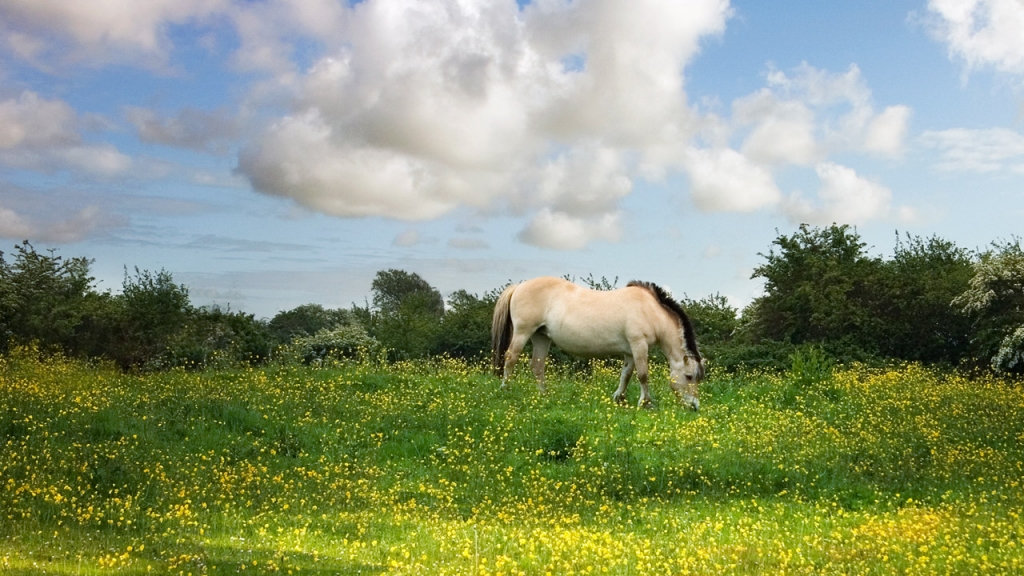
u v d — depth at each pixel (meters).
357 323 31.53
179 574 6.48
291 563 7.07
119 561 6.80
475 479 11.05
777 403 15.43
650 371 18.34
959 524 8.51
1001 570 6.93
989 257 25.12
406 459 12.05
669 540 8.25
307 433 12.74
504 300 16.17
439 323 33.25
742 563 7.27
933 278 27.12
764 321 29.81
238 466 11.08
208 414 13.23
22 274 25.20
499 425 12.99
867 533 8.27
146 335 24.48
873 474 11.30
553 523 9.08
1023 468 11.23
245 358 24.33
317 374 16.78
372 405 14.31
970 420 14.30
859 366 22.56
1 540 7.20
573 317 15.05
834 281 27.66
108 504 8.92
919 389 17.16
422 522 8.95
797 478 10.98
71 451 10.84
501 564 7.05
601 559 7.37
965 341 26.27
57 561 6.62
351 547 7.85
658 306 14.99
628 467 11.20
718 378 18.67
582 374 19.20
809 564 7.25
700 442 12.27
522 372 16.91
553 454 11.98
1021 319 23.30
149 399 13.95
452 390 15.45
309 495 9.98
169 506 9.09
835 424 13.88
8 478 9.37
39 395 13.50
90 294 26.77
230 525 8.56
